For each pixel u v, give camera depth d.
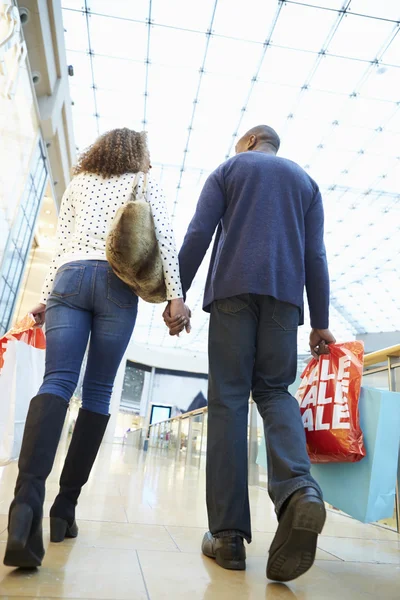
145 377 35.59
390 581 1.23
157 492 2.93
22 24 7.12
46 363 1.26
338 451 1.37
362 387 1.47
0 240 7.48
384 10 7.88
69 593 0.89
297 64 9.08
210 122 10.78
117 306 1.37
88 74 9.58
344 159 11.90
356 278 21.05
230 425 1.35
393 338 27.28
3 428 2.05
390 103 9.88
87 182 1.49
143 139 1.60
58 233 1.53
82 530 1.55
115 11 8.20
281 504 1.08
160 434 10.73
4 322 8.92
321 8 7.92
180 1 7.95
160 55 9.06
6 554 0.94
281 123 10.66
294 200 1.53
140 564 1.17
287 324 1.40
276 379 1.39
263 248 1.42
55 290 1.33
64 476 1.39
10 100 6.71
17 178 7.89
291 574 1.05
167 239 1.43
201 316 26.36
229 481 1.30
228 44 8.73
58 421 1.11
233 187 1.54
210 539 1.37
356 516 1.37
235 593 1.00
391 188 13.15
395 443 1.42
